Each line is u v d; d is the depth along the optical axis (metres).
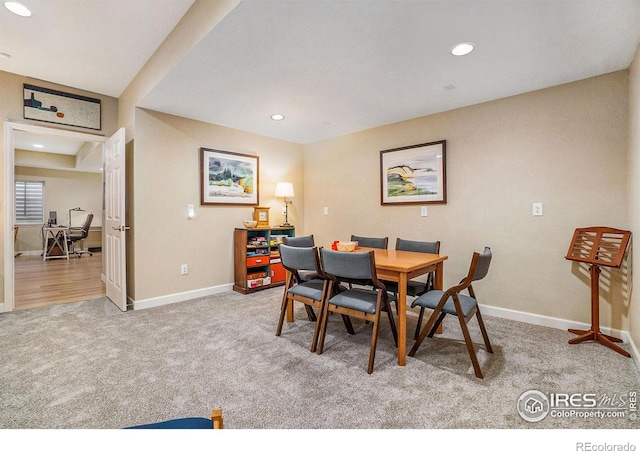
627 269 2.34
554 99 2.69
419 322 2.50
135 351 2.23
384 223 3.90
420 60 2.28
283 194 4.38
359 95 2.93
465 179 3.21
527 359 2.11
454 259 3.29
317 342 2.40
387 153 3.84
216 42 2.05
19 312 3.11
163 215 3.46
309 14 1.75
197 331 2.62
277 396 1.69
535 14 1.74
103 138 3.69
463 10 1.71
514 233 2.91
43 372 1.93
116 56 2.82
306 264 2.32
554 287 2.71
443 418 1.50
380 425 1.45
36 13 2.21
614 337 2.38
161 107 3.28
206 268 3.84
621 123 2.40
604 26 1.85
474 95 2.93
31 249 7.65
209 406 1.60
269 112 3.44
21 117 3.15
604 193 2.47
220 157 3.93
